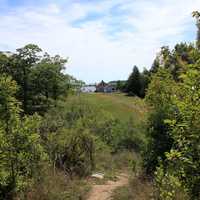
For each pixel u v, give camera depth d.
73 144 18.17
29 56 40.09
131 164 18.22
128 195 13.66
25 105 39.38
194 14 6.34
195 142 5.60
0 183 10.73
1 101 11.30
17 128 11.27
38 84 40.47
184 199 7.25
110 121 29.36
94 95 70.31
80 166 18.27
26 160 11.48
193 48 6.34
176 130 5.81
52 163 16.61
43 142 17.03
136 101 15.93
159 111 14.00
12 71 39.50
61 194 13.31
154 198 11.60
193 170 5.62
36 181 12.66
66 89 42.94
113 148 27.36
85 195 14.56
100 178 17.97
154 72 14.95
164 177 8.74
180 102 5.86
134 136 27.95
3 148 11.04
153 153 14.22
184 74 6.00
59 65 42.19
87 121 27.00
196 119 5.62
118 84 101.31
